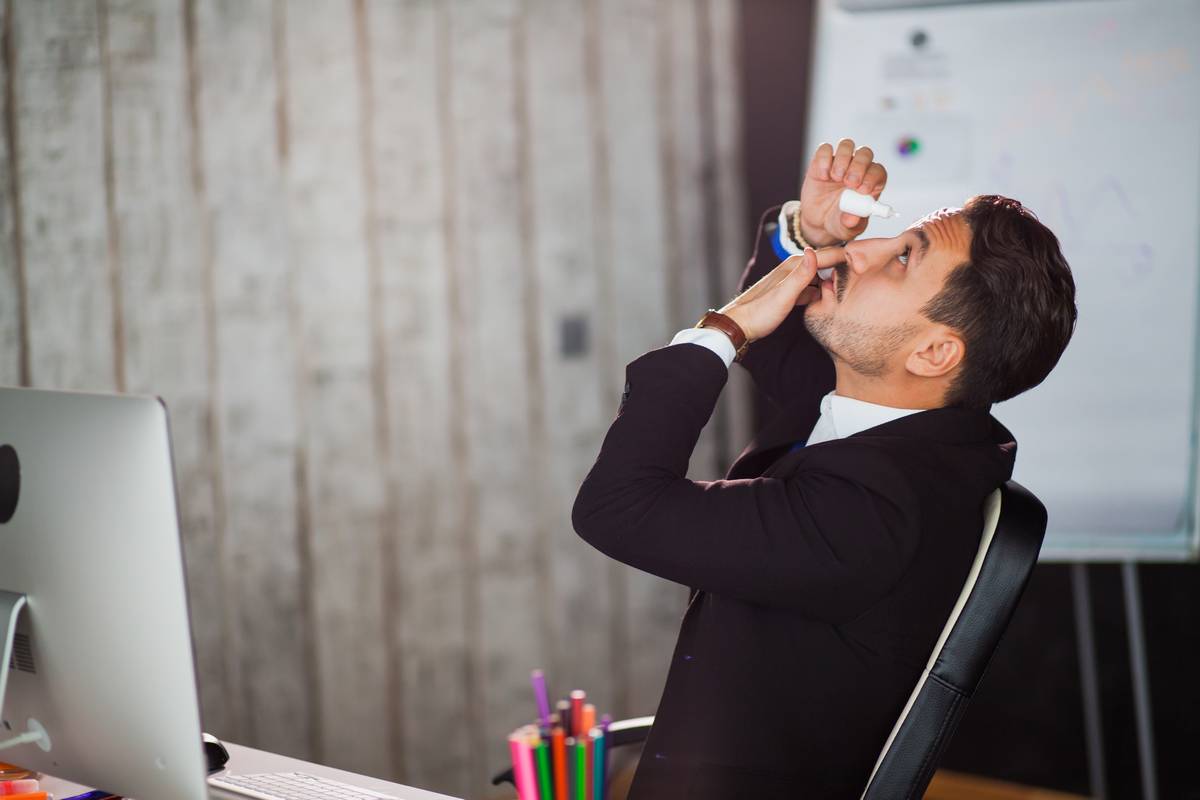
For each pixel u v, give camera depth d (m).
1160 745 2.62
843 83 2.38
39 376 2.23
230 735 2.45
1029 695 2.74
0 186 2.18
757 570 1.12
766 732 1.19
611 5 2.72
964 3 2.33
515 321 2.69
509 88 2.64
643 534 1.14
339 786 1.20
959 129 2.33
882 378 1.25
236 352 2.43
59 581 1.04
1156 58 2.25
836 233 1.43
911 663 1.19
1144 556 2.31
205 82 2.36
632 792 1.24
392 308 2.57
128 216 2.31
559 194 2.71
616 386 2.80
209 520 2.42
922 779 1.13
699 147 2.82
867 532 1.11
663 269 2.82
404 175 2.56
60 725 1.08
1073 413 2.31
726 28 2.80
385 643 2.61
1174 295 2.26
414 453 2.62
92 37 2.26
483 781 2.72
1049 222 2.30
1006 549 1.16
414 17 2.54
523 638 2.75
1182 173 2.24
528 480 2.74
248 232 2.42
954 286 1.19
